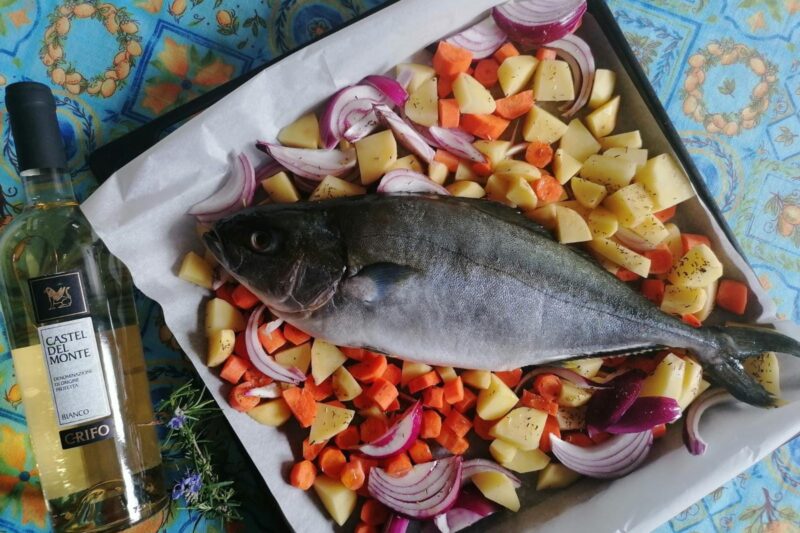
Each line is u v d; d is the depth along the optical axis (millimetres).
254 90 625
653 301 693
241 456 675
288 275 610
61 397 589
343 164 652
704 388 698
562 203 686
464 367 642
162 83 677
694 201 694
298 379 651
